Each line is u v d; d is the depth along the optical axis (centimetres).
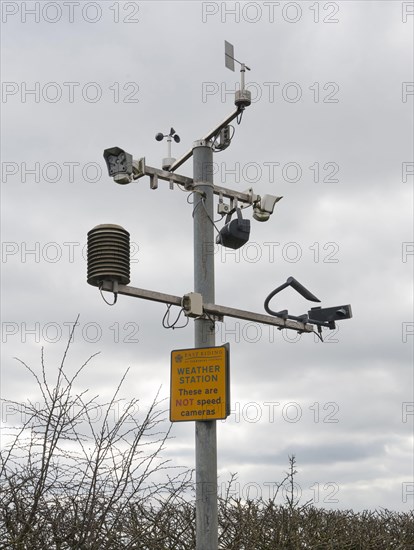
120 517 806
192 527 905
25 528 748
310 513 1365
